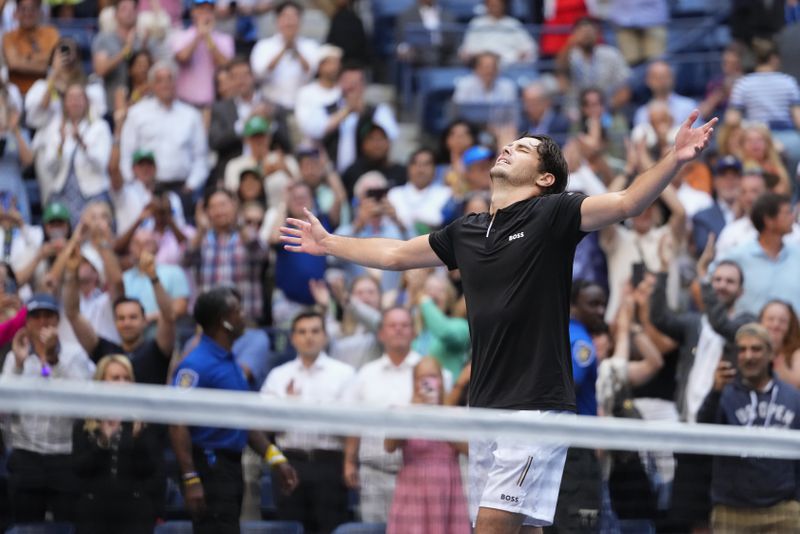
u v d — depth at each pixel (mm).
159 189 29797
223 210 28938
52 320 21594
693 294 27391
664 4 42219
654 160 34906
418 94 41719
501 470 12984
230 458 15898
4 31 38625
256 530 15484
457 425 11469
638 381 23250
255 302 29062
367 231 29750
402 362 23016
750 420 19609
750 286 26078
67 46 34406
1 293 23984
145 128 34312
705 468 15484
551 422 11836
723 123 38281
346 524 14266
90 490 14812
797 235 27547
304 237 14367
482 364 13109
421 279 25422
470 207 29422
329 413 11133
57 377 21750
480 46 41500
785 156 35188
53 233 28484
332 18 42594
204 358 20016
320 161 32219
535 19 44562
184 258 29094
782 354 22594
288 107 38219
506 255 13062
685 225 28938
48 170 32531
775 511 15414
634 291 23703
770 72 37906
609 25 43000
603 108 35938
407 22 42375
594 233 29219
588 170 32344
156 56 38094
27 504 14609
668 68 38531
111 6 39125
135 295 27109
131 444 15039
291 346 27141
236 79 36344
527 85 39156
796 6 43062
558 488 13102
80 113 32562
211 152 36500
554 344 12898
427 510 13695
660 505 15320
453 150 35000
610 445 12719
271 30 44531
